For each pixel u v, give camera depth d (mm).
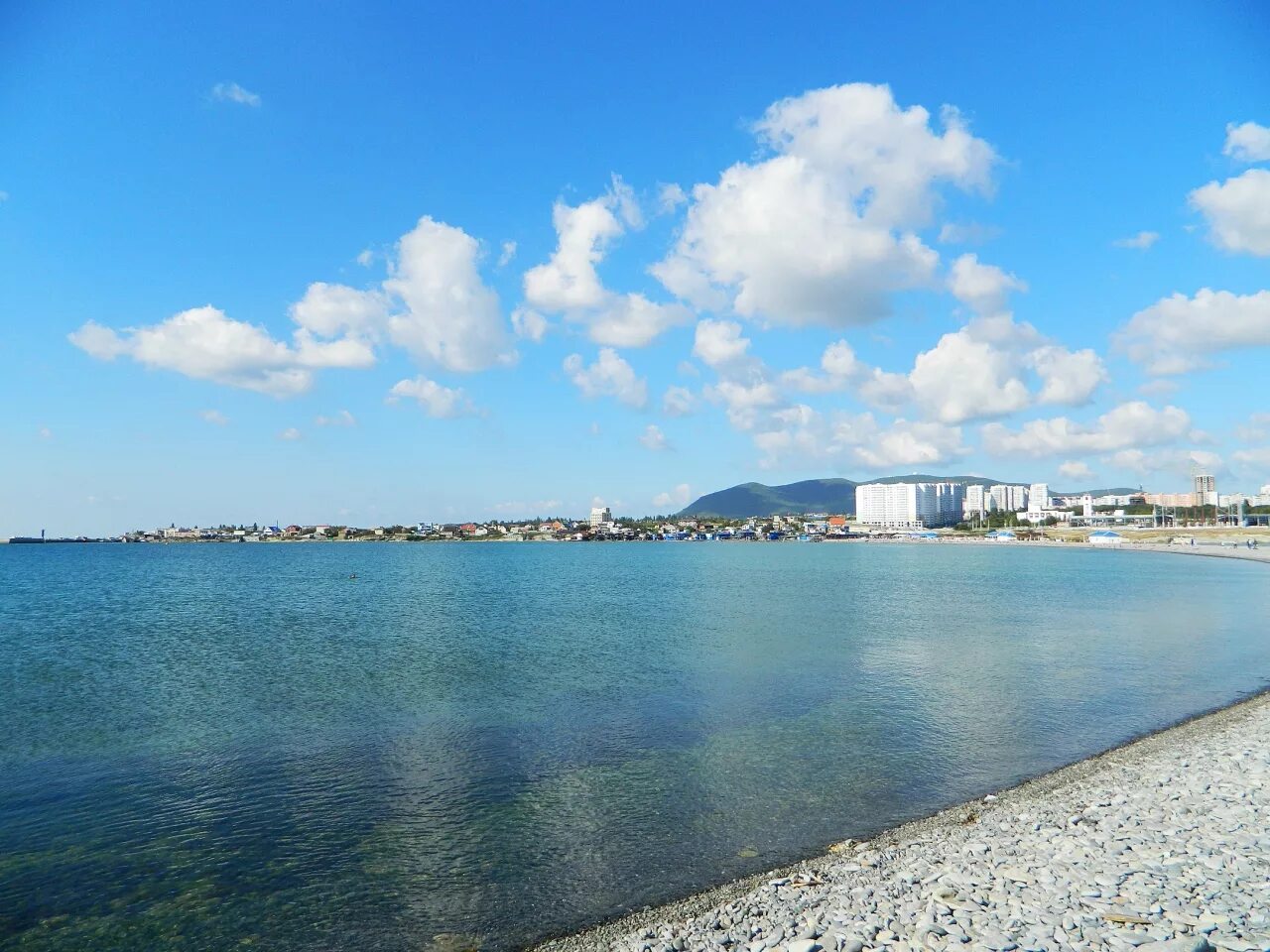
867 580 124688
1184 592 93750
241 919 14977
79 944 14195
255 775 23656
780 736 27203
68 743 27781
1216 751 23438
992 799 20219
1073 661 42656
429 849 17922
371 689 36688
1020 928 12469
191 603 88000
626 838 18328
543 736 27688
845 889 14602
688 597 91375
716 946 12766
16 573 158625
